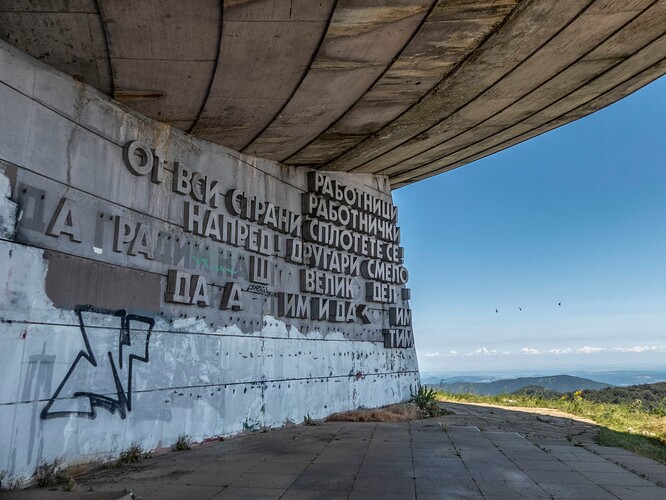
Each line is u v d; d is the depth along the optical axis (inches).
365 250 622.8
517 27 316.8
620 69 388.8
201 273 399.9
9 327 253.1
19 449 253.8
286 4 269.6
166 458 331.3
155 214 361.7
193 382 380.5
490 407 684.1
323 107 400.2
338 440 400.2
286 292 495.5
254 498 243.3
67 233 288.4
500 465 313.6
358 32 303.1
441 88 392.5
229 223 434.6
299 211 534.3
